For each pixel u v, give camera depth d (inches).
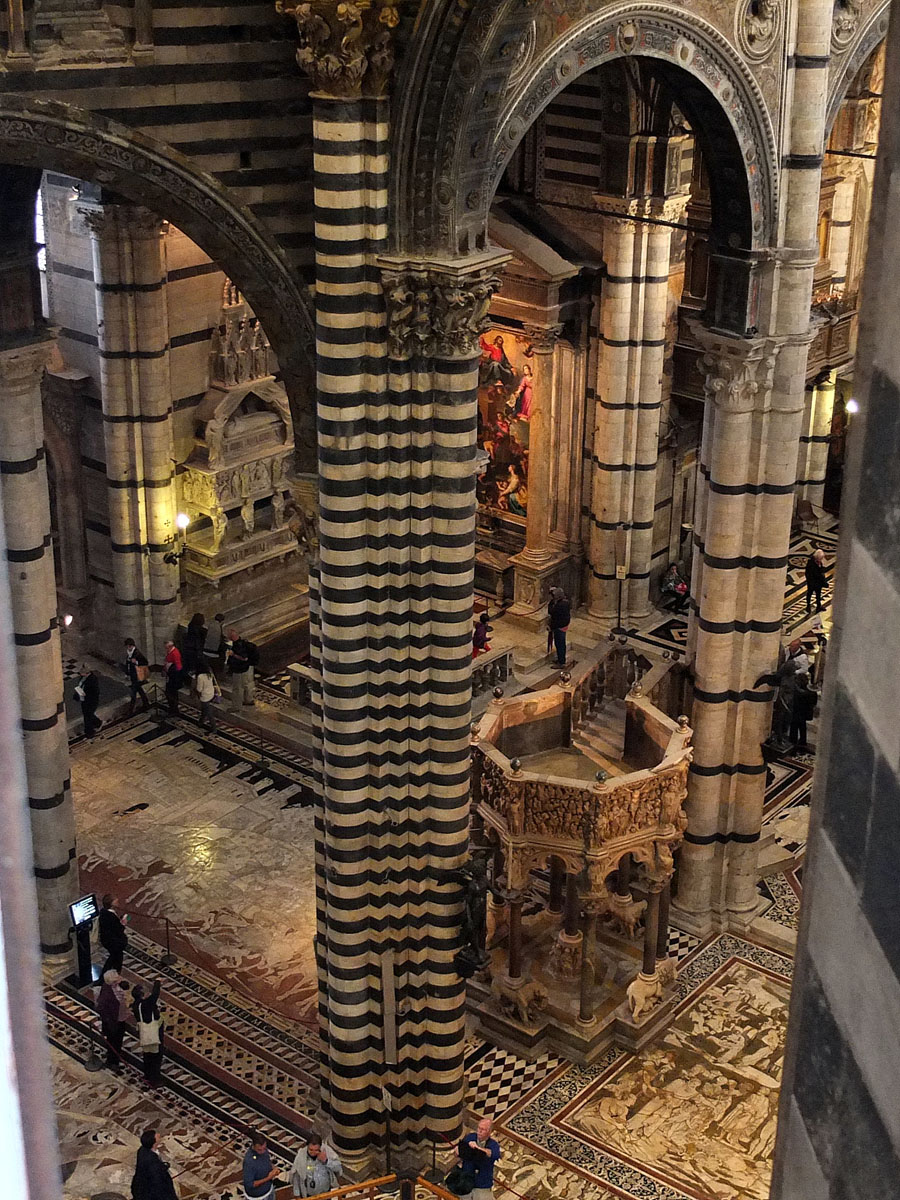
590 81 1326.3
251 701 1362.0
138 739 1332.4
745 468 1007.0
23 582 973.8
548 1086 971.9
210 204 757.3
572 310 1406.3
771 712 1073.5
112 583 1411.2
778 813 1244.5
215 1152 923.4
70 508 1412.4
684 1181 905.5
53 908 1057.5
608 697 1085.1
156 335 1317.7
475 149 738.2
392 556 793.6
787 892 1152.8
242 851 1193.4
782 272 973.2
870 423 147.4
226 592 1469.0
